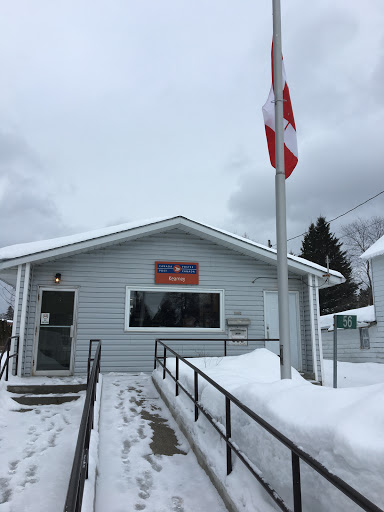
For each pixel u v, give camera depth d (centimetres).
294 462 246
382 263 1605
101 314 970
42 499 364
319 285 1078
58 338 939
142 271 1012
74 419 600
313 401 301
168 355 992
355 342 1769
